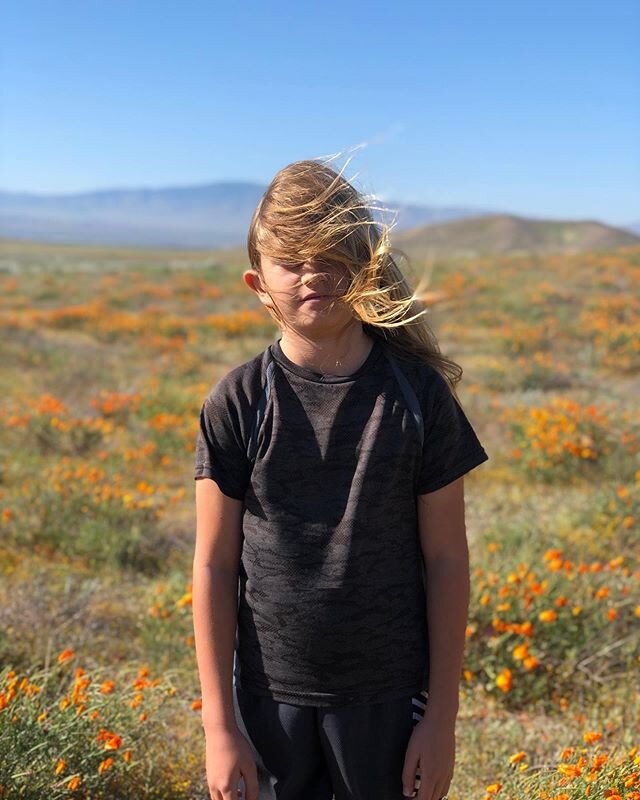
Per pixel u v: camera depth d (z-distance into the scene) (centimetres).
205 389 1199
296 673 176
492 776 329
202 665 179
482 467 851
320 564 174
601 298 2495
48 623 447
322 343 178
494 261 4197
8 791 266
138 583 553
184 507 736
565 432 832
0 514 620
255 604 179
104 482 706
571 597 450
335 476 175
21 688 297
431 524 184
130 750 290
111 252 13462
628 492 658
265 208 178
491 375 1362
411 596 180
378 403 176
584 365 1531
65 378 1316
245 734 183
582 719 387
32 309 2692
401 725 178
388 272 181
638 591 476
